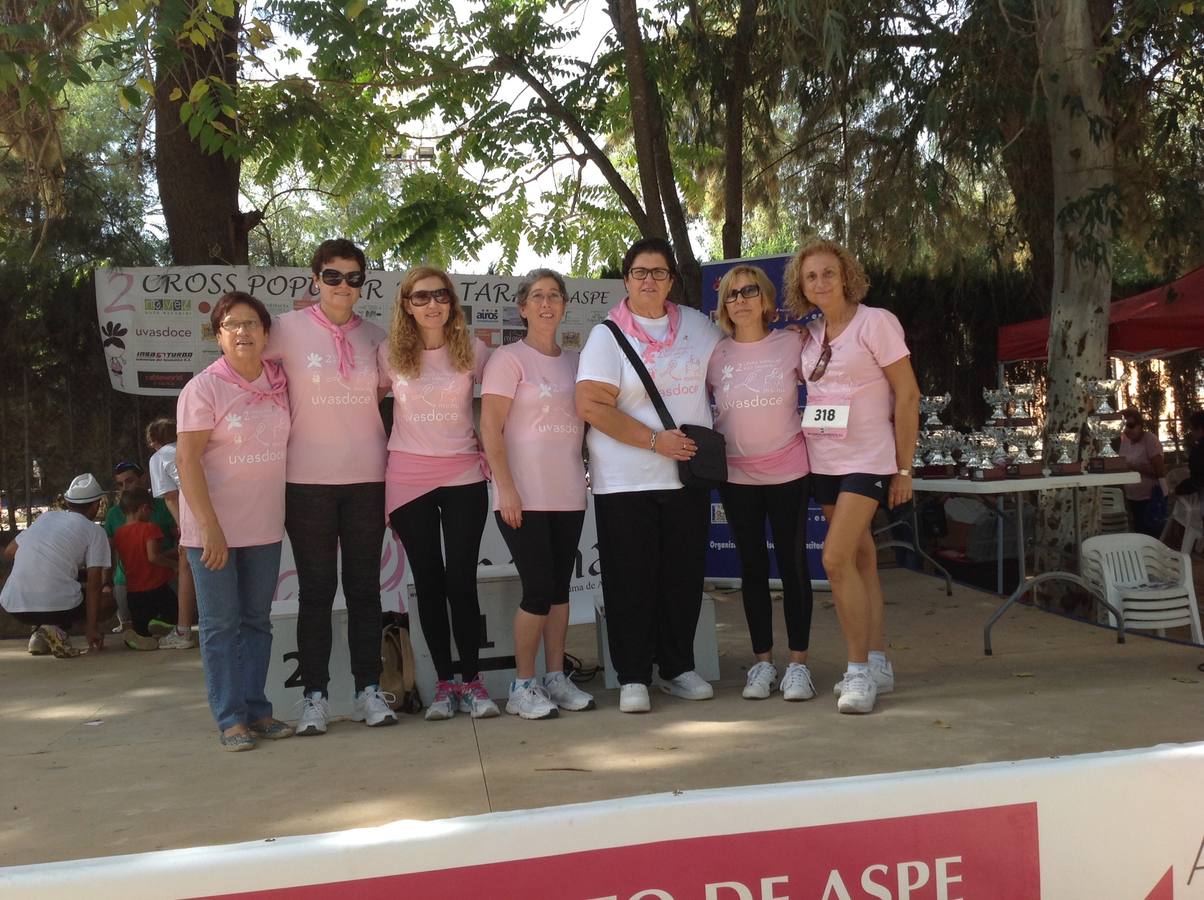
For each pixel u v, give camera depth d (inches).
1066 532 309.7
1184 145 386.0
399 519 185.3
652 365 185.5
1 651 292.4
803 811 84.0
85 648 290.7
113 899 75.2
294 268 315.0
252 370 176.7
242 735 173.5
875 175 422.9
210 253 344.5
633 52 356.8
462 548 185.3
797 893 83.7
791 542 191.0
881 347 179.0
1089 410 308.0
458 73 374.6
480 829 79.6
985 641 224.2
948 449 253.9
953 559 368.5
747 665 224.5
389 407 199.2
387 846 78.3
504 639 206.1
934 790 86.2
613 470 185.0
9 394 338.6
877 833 85.2
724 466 183.0
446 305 179.5
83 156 361.4
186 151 339.6
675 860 82.1
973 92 332.5
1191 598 244.1
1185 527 411.8
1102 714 170.1
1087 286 308.3
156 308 310.7
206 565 171.2
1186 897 91.1
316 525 182.1
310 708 182.9
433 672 197.8
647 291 186.9
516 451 185.0
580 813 81.0
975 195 472.7
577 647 252.2
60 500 314.7
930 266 449.7
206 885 76.1
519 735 173.2
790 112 487.5
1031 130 386.0
